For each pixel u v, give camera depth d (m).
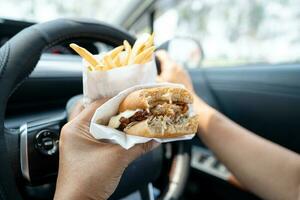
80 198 0.29
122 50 0.34
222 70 0.86
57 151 0.37
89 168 0.29
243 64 0.84
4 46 0.36
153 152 0.49
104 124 0.32
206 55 1.04
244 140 0.51
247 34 0.91
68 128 0.31
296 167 0.47
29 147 0.36
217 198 0.79
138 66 0.32
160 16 1.10
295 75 0.71
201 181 0.82
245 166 0.50
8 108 0.55
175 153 0.54
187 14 1.08
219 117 0.53
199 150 0.86
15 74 0.35
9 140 0.35
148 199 0.50
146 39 0.33
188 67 0.93
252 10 0.89
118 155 0.30
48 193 0.42
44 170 0.37
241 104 0.82
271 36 0.85
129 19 1.10
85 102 0.34
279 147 0.51
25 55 0.35
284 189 0.46
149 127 0.29
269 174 0.48
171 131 0.29
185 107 0.31
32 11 0.92
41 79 0.58
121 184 0.46
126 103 0.30
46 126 0.37
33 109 0.58
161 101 0.30
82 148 0.31
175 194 0.51
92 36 0.43
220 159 0.52
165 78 0.48
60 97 0.62
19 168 0.36
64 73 0.61
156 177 0.52
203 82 0.90
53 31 0.38
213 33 1.01
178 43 0.79
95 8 1.12
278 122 0.75
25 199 0.40
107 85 0.32
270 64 0.78
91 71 0.31
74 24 0.41
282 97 0.73
